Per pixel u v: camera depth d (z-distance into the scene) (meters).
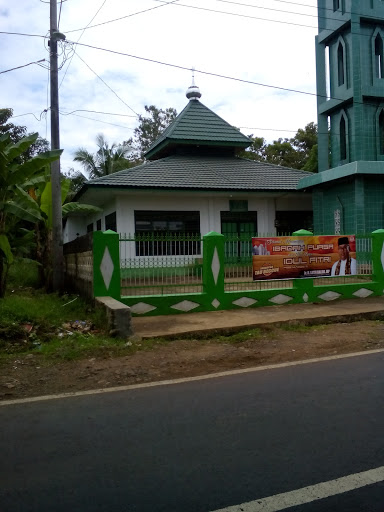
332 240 11.23
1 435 4.17
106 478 3.31
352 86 15.07
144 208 15.64
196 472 3.37
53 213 12.03
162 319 9.20
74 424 4.41
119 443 3.92
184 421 4.40
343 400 4.89
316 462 3.49
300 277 10.88
